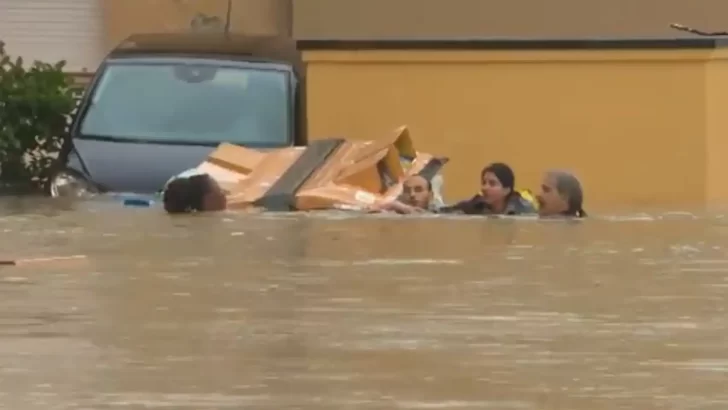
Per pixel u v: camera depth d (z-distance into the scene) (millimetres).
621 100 42094
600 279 19141
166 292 17531
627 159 42156
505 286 18312
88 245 24188
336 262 21203
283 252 22844
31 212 32062
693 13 58781
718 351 13438
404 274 19641
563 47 41938
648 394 11484
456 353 13266
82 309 16094
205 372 12281
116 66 41031
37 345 13625
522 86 42219
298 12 59688
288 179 33719
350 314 15695
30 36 66250
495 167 32188
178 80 40531
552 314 15789
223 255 22344
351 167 33656
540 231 27516
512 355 13180
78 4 66250
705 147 41969
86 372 12281
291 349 13438
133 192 36062
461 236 26109
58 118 42375
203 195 32062
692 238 26062
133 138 38156
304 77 42188
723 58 41844
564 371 12430
